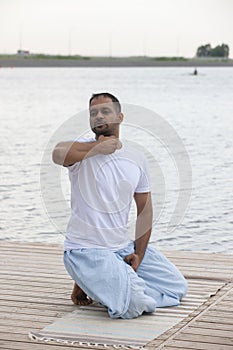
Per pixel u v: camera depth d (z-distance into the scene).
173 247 6.94
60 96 39.03
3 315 4.15
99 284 4.13
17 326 3.97
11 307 4.30
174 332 3.88
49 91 45.91
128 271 4.18
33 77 82.56
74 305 4.36
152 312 4.21
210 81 70.06
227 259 5.47
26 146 15.21
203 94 41.91
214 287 4.74
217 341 3.74
